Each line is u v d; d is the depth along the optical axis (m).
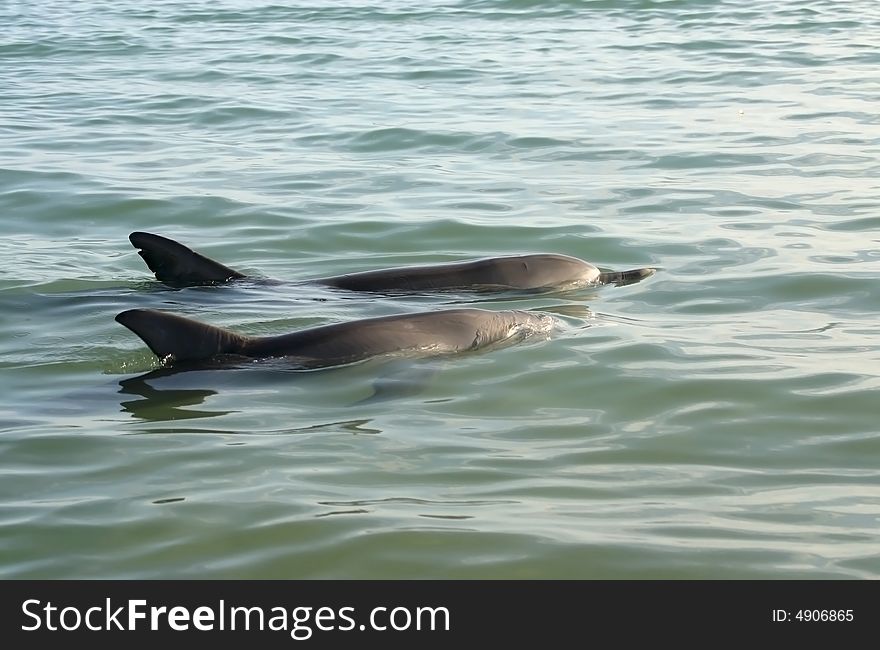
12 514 8.19
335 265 15.41
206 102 25.48
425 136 22.05
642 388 10.51
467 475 8.73
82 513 8.18
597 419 9.87
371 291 14.06
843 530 7.82
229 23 37.06
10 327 12.65
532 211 17.33
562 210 17.34
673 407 10.09
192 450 9.27
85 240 16.44
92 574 7.44
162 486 8.60
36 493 8.53
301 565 7.47
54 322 12.83
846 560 7.43
